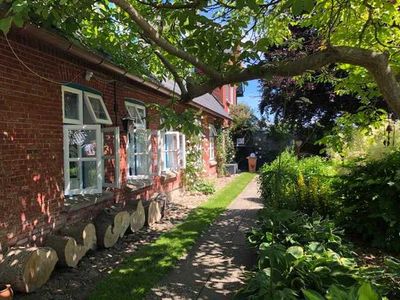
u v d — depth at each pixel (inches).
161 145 267.0
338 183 181.5
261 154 617.6
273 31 161.5
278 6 124.6
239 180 462.3
